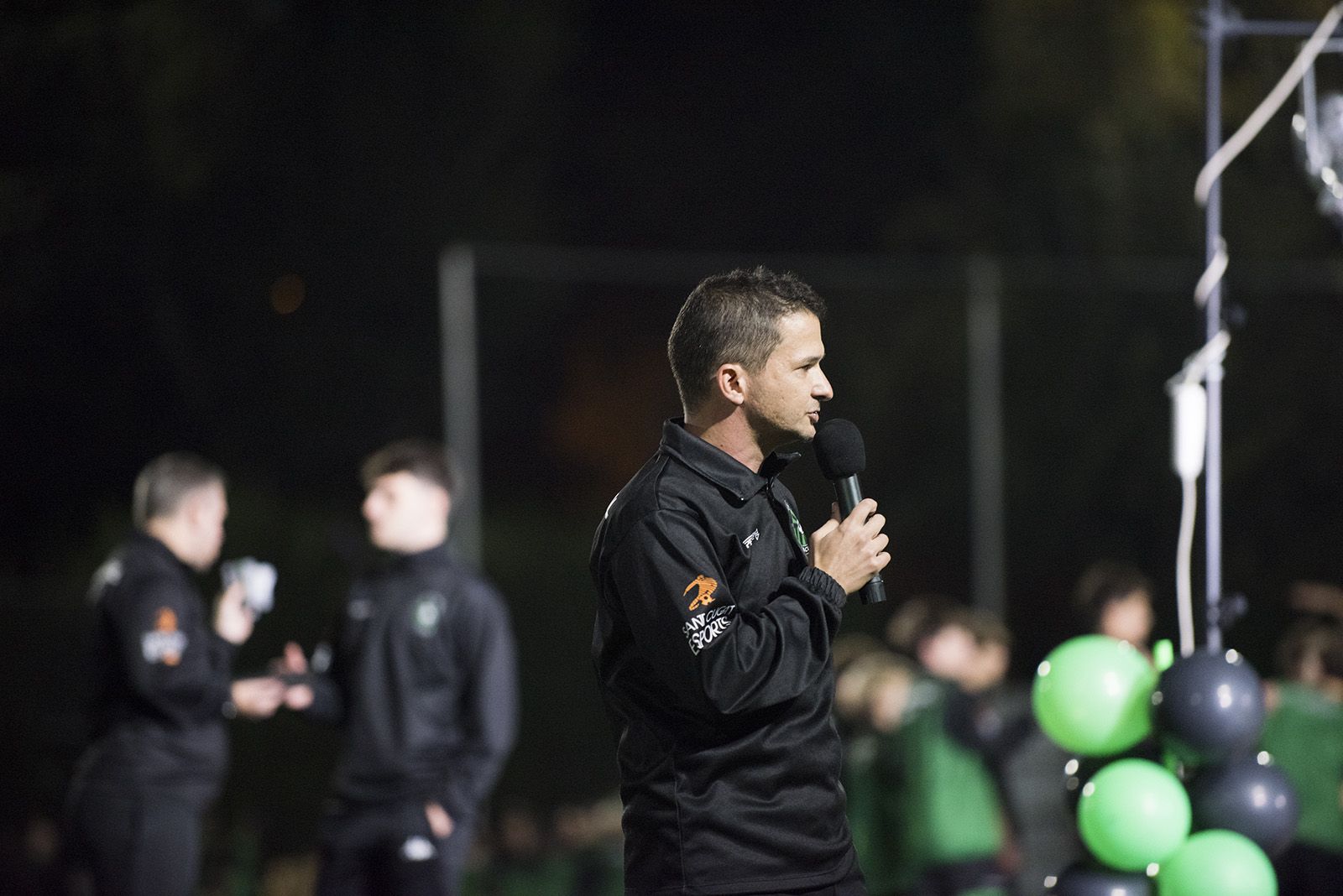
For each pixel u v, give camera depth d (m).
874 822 20.14
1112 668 10.99
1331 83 12.48
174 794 15.14
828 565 8.66
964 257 45.53
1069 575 30.08
